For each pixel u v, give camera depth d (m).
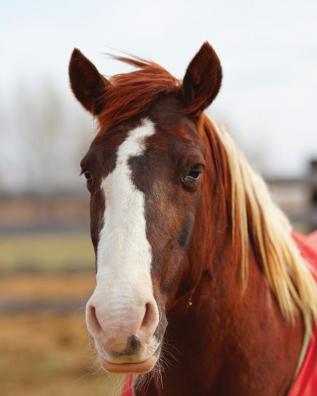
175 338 3.10
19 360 7.74
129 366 2.43
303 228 8.82
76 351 8.05
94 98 3.16
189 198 2.78
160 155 2.74
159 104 2.96
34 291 10.55
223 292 3.08
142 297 2.43
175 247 2.72
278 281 3.23
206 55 2.97
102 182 2.72
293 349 3.18
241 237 3.16
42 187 9.39
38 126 41.25
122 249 2.51
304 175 9.02
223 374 3.09
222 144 3.19
